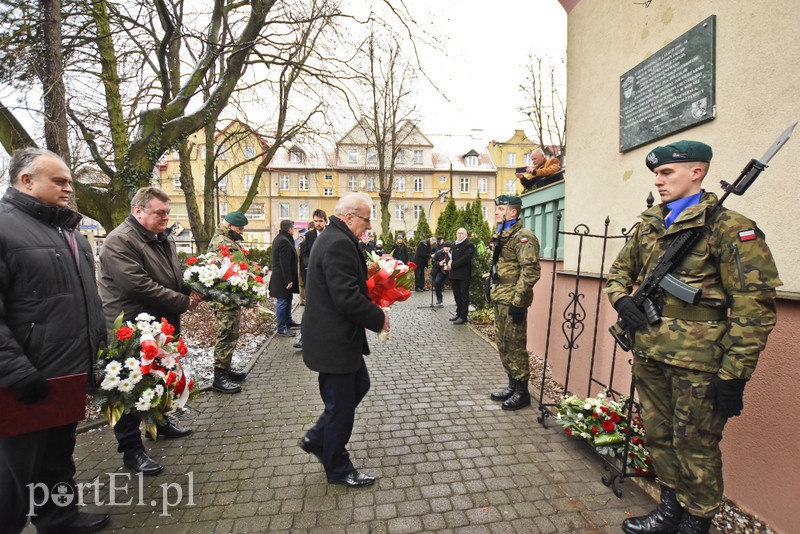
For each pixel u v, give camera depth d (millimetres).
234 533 2156
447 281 13781
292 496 2469
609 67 3613
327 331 2453
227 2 7312
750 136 2293
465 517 2264
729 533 2105
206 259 3701
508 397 3922
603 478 2555
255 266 4074
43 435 1949
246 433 3312
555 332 4625
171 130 6188
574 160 4203
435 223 42219
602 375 3592
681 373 1928
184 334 6410
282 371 4938
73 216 2160
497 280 3852
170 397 2412
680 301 1946
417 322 8078
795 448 1970
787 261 2104
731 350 1736
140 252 2809
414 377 4676
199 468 2789
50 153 2094
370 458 2893
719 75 2477
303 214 40156
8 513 1890
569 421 2922
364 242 11477
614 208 3545
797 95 2043
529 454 2922
